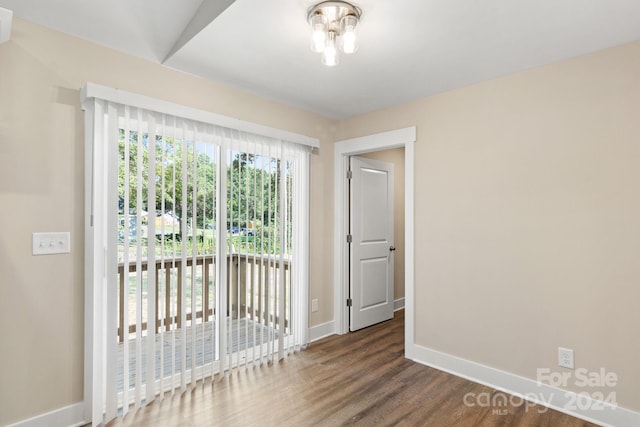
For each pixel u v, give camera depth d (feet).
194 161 8.16
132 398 7.32
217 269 8.62
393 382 8.43
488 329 8.46
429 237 9.62
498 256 8.34
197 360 8.41
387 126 10.69
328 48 6.04
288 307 10.37
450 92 9.28
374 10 5.65
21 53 6.21
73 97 6.73
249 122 9.16
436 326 9.42
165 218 7.72
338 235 12.03
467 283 8.86
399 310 15.12
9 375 6.04
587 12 5.71
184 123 7.99
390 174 14.08
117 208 7.00
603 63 6.98
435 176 9.53
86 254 6.76
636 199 6.57
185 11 6.33
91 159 6.82
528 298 7.86
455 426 6.63
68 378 6.61
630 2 5.44
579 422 6.83
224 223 8.70
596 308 6.97
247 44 6.89
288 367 9.23
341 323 11.99
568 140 7.38
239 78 8.59
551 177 7.59
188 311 8.09
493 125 8.47
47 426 6.34
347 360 9.73
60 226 6.55
